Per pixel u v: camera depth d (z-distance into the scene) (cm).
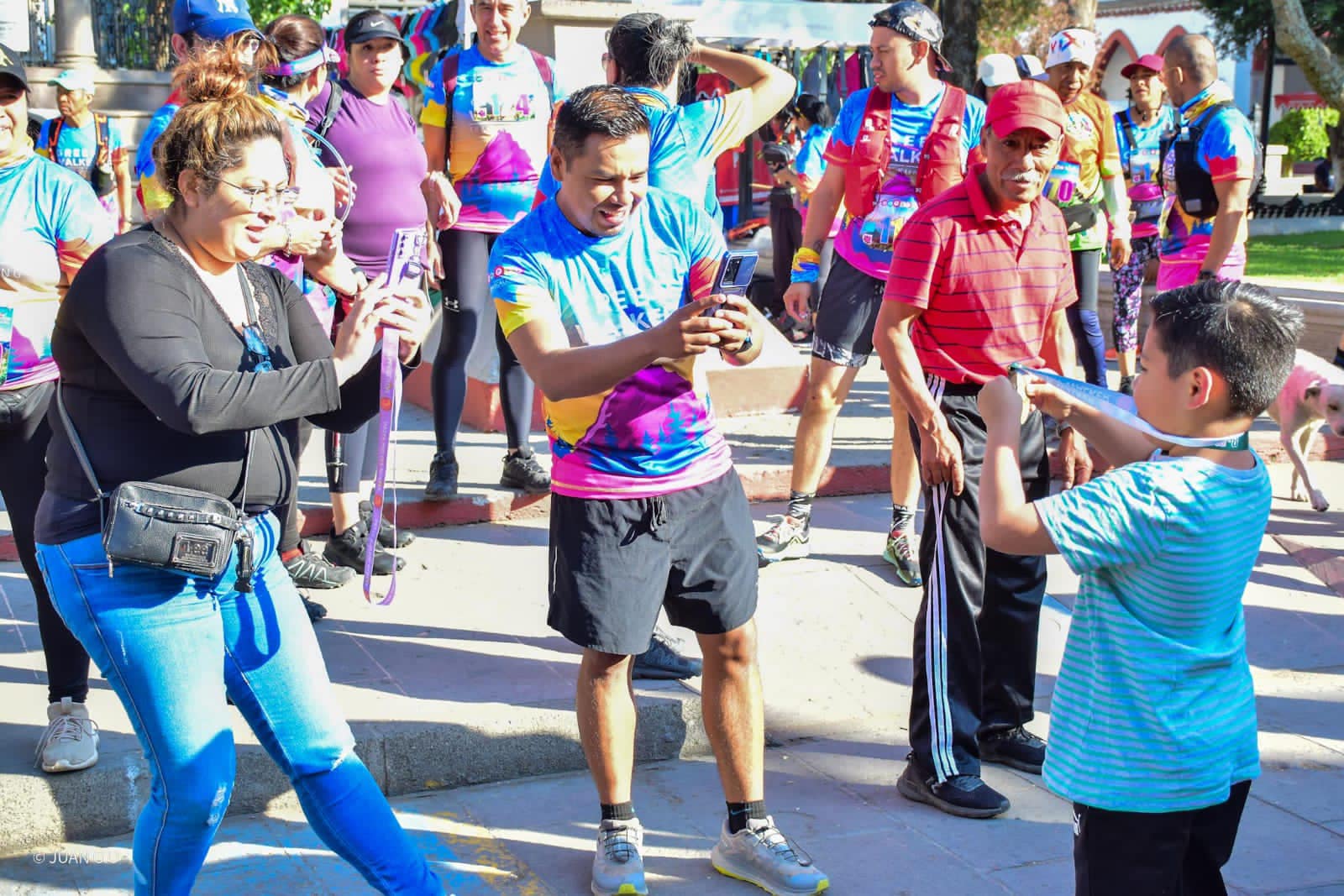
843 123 551
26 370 356
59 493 271
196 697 269
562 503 329
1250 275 1282
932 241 374
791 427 743
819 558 578
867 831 381
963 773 390
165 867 276
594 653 335
